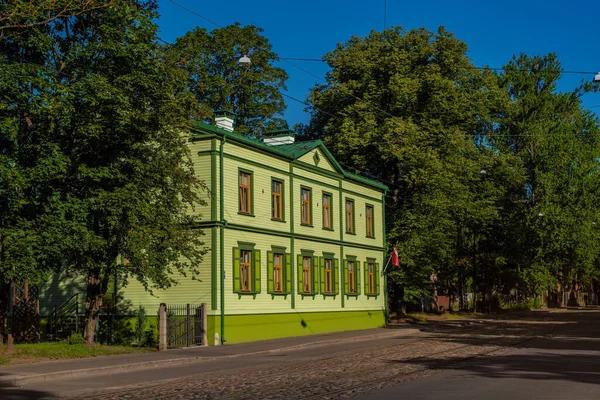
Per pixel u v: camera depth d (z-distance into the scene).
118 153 24.50
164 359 22.20
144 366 20.98
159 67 24.31
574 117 65.75
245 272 32.50
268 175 34.69
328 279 40.34
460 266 63.59
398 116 50.06
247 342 31.05
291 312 35.59
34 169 21.77
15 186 20.80
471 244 63.38
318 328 38.12
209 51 52.53
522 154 63.69
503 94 53.62
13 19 21.72
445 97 48.69
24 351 22.89
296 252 36.78
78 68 23.36
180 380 17.02
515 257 64.06
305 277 37.91
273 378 16.83
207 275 30.23
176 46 51.53
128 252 24.86
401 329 41.25
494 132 64.12
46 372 18.00
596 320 52.12
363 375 16.98
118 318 31.72
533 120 64.44
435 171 46.72
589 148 63.53
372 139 48.34
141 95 24.00
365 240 45.19
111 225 23.33
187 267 30.02
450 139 48.34
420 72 50.47
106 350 24.81
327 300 39.56
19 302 29.75
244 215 32.41
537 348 25.23
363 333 37.38
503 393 13.00
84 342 26.36
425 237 47.12
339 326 40.53
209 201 30.52
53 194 22.91
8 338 23.61
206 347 28.00
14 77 21.09
